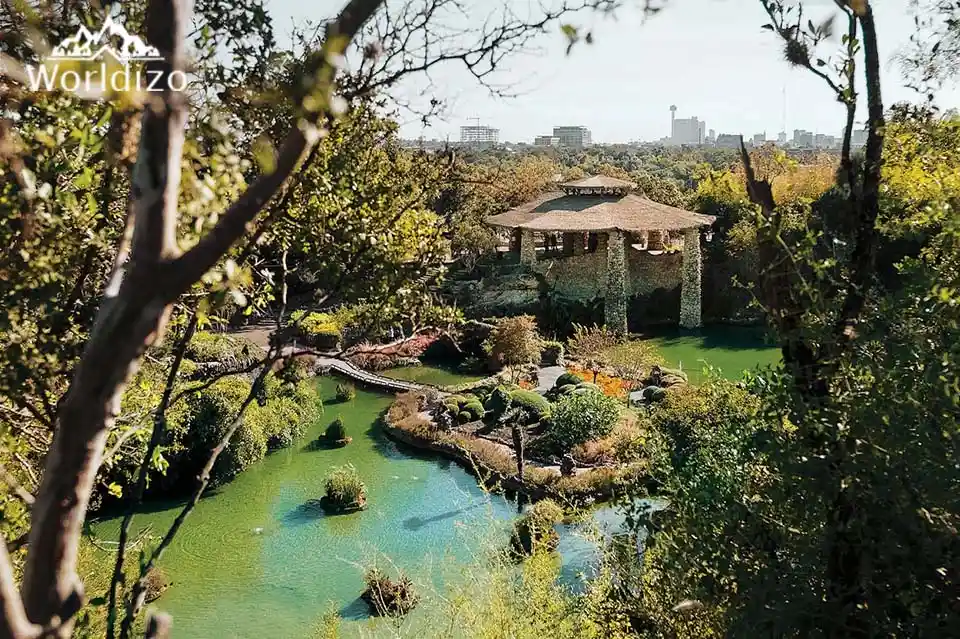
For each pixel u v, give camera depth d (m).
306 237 4.94
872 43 3.90
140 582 3.64
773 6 4.00
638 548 6.38
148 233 2.24
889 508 3.24
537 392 27.64
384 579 10.77
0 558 2.17
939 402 3.24
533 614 6.07
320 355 4.77
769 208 4.03
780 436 3.79
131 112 3.13
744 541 4.03
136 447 7.23
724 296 39.78
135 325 2.29
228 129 3.92
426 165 5.14
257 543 16.69
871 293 3.85
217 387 20.30
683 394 14.63
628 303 40.72
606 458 20.05
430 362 33.66
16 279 3.84
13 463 5.48
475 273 41.16
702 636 5.05
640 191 49.78
